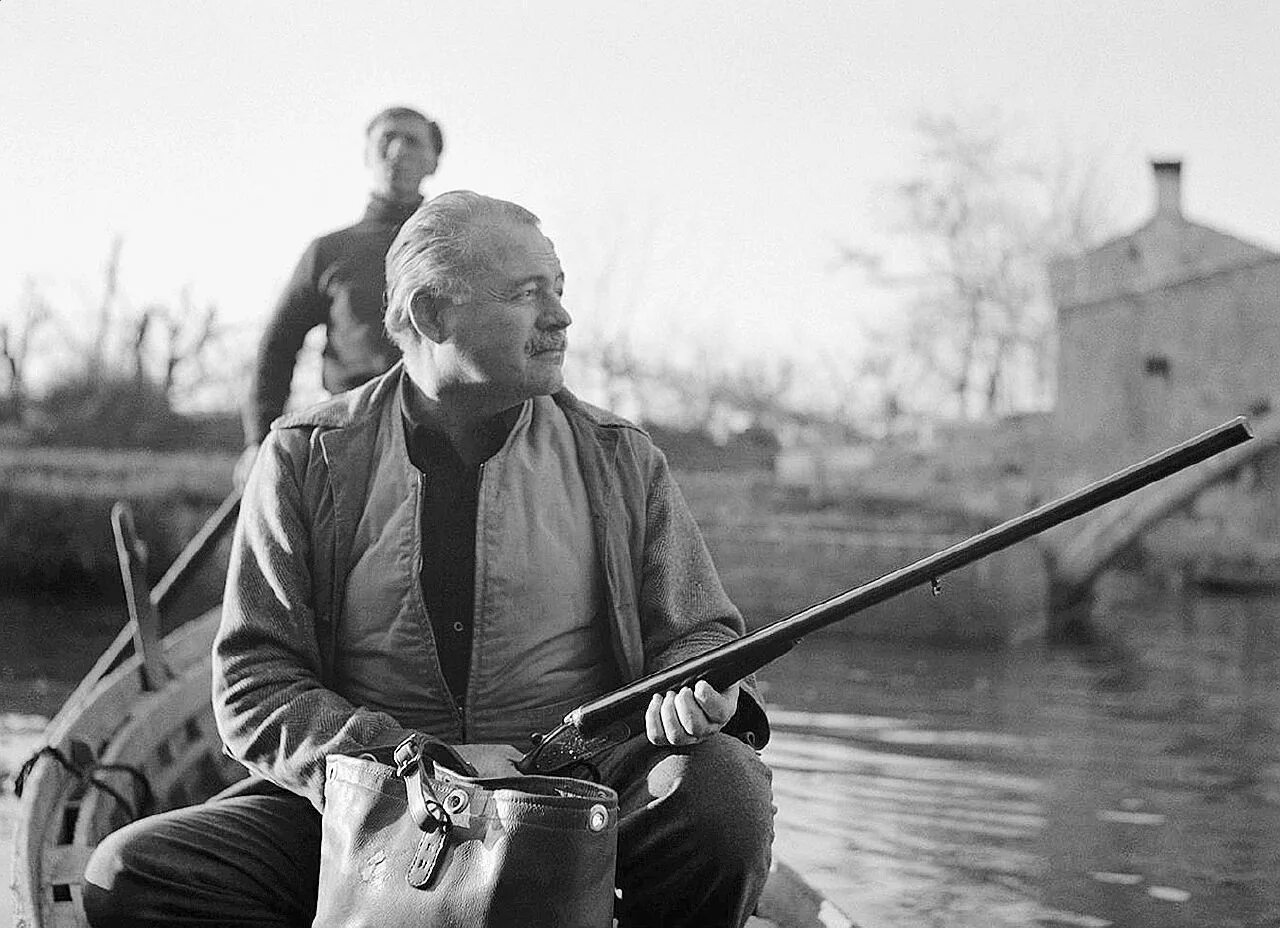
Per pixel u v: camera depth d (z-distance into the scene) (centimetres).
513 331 310
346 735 297
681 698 282
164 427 4078
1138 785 1280
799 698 1888
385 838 271
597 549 322
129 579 548
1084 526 3784
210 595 2908
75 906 394
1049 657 2730
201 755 549
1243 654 2831
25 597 3356
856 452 4612
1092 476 4781
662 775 293
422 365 316
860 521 4247
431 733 315
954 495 4522
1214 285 4862
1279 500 4728
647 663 324
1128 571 4719
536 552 315
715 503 4434
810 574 3338
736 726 307
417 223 316
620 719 290
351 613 317
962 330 5247
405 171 613
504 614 313
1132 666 2559
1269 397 4822
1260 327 4850
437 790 266
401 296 315
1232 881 914
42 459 3544
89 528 3388
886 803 1126
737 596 3372
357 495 319
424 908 263
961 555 273
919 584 276
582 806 259
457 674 316
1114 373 4903
